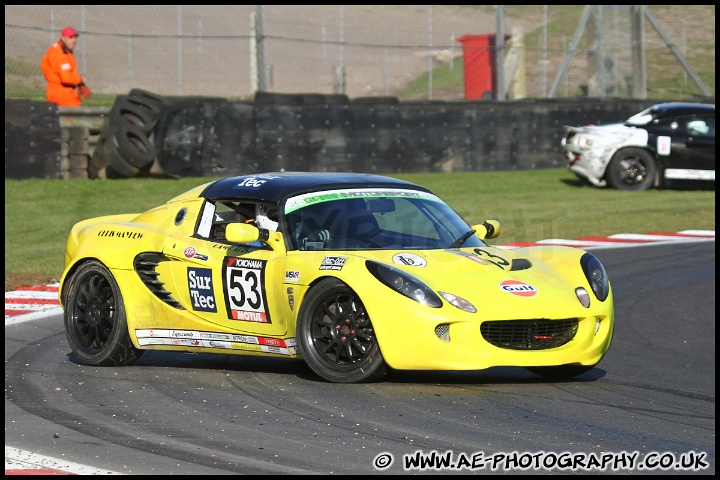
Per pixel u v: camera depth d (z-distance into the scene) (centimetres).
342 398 1991
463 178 6334
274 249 2239
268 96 6016
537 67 9862
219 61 9512
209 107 5781
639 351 2611
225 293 2280
